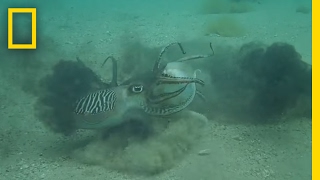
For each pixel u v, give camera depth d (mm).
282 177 859
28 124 1124
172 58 1557
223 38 1995
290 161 923
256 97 1170
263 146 988
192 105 1157
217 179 848
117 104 938
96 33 2172
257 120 1116
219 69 1302
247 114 1131
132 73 1439
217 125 1085
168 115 979
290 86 1165
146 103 950
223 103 1174
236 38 1993
